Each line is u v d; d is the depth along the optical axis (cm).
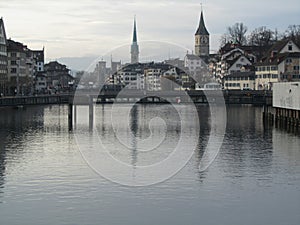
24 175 4047
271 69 15600
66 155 5034
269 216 3056
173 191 3566
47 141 6147
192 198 3394
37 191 3544
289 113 8169
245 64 18150
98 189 3606
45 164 4525
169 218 3016
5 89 15188
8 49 16638
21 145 5772
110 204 3259
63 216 3036
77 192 3528
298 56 15238
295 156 4997
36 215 3048
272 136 6725
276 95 8819
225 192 3553
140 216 3039
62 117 9919
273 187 3694
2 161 4675
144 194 3484
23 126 8044
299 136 6706
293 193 3528
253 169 4316
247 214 3089
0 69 15350
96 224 2916
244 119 9538
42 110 11981
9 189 3594
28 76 17675
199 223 2936
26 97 12394
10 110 11762
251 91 13888
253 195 3475
